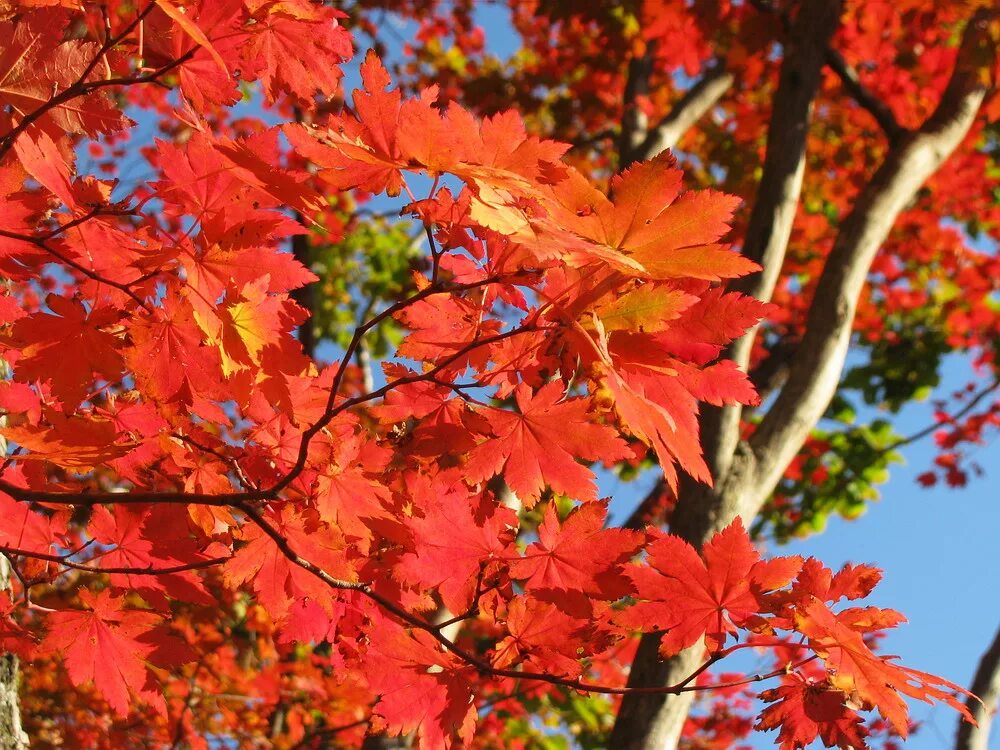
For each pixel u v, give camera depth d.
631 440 2.03
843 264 1.64
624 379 0.62
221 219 0.67
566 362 0.66
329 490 0.75
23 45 0.65
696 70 2.51
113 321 0.69
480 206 0.57
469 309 0.75
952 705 0.65
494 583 0.73
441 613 1.07
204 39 0.58
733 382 0.64
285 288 0.68
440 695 0.72
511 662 0.73
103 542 0.77
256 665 2.12
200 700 2.08
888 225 1.70
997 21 1.87
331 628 0.81
